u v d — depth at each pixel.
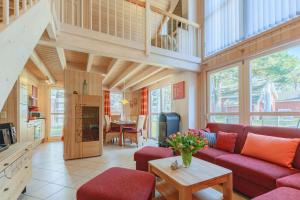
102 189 1.59
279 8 2.85
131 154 4.44
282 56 2.89
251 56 3.36
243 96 3.52
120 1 4.02
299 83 2.66
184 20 4.27
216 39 4.15
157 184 2.36
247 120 3.43
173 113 4.77
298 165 2.10
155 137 7.10
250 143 2.62
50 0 2.18
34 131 5.07
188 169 2.05
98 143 4.29
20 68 1.41
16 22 1.35
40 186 2.58
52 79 5.82
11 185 1.84
